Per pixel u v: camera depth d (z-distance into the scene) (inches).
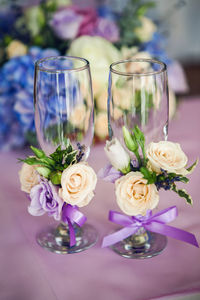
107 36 55.9
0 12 58.1
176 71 57.9
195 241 36.8
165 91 35.5
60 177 34.9
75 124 36.4
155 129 35.8
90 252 37.6
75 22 54.2
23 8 60.1
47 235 40.1
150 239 38.9
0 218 41.6
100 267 35.6
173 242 38.4
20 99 49.6
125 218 38.2
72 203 34.0
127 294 32.4
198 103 61.4
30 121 50.0
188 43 146.5
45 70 34.9
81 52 48.5
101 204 44.0
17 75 49.3
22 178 37.2
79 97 35.8
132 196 33.3
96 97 48.4
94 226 41.4
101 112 49.0
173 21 133.2
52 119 36.3
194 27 144.2
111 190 45.8
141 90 34.2
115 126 36.2
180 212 41.6
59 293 32.8
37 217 42.6
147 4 59.3
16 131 51.9
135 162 35.7
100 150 51.0
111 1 74.4
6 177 47.4
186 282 33.3
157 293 32.4
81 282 33.9
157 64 36.5
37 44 55.6
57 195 34.8
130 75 33.9
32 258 36.4
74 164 34.4
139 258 36.4
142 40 58.1
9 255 36.9
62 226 40.6
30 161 35.2
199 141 51.7
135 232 38.7
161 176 33.9
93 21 56.5
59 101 35.5
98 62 47.9
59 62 38.3
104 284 33.6
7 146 51.8
